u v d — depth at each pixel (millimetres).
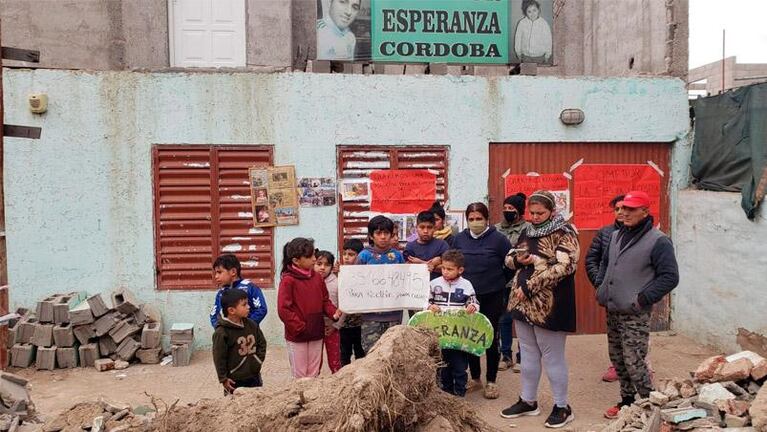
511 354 7172
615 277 5312
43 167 7602
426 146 8102
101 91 7652
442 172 8172
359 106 7980
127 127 7715
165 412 4125
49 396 6250
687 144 8383
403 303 5723
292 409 3740
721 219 7469
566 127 8242
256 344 4969
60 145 7613
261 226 7926
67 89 7594
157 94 7730
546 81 8195
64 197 7648
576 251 5250
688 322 8164
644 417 4684
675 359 7305
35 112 7531
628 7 9523
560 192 8320
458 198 8172
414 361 3896
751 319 6973
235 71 7812
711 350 7625
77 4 9898
